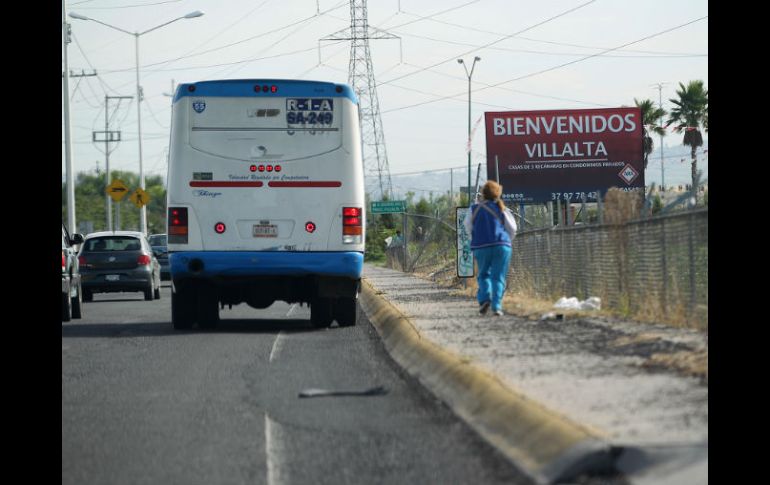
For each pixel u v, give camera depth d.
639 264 39.44
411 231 151.00
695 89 142.50
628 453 17.88
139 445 22.12
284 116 46.56
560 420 19.69
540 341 33.22
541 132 95.19
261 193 46.41
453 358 29.14
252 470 19.70
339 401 27.03
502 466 19.30
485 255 43.94
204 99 46.34
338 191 46.62
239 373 32.66
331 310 48.84
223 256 46.12
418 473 19.11
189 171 46.28
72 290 56.28
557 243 50.97
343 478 18.95
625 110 95.12
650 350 29.59
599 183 95.19
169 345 41.03
